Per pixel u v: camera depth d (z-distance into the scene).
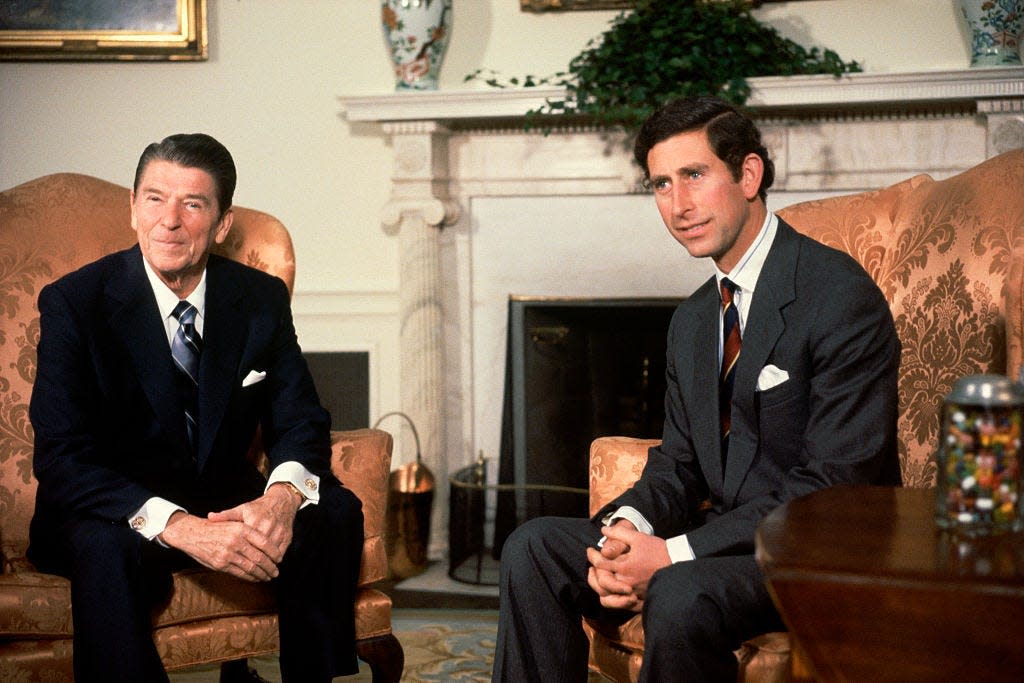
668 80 3.81
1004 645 1.21
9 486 2.44
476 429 4.35
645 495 2.08
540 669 1.98
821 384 1.91
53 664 2.07
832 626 1.28
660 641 1.73
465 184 4.27
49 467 2.16
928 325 2.28
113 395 2.28
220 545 2.06
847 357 1.91
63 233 2.65
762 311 2.01
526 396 4.22
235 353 2.38
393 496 3.97
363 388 4.45
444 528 4.27
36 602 2.06
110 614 1.98
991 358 2.11
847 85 3.75
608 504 2.09
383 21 4.10
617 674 1.98
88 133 4.46
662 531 2.07
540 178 4.20
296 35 4.36
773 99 3.81
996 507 1.42
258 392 2.42
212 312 2.38
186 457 2.31
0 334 2.51
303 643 2.18
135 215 2.32
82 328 2.26
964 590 1.21
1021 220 2.13
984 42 3.76
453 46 4.27
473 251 4.30
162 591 2.11
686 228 2.02
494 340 4.31
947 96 3.70
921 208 2.42
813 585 1.28
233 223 2.80
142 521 2.10
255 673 2.96
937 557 1.30
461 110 4.01
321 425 2.41
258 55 4.39
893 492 1.69
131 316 2.31
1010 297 1.89
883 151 3.95
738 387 2.02
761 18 4.07
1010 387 1.43
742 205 2.03
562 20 4.20
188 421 2.35
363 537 2.29
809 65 3.87
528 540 2.01
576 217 4.22
